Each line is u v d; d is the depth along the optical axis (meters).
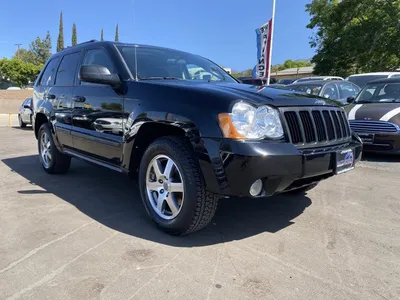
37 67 51.44
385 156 6.96
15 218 3.44
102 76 3.36
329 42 27.72
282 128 2.74
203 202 2.81
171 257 2.67
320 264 2.60
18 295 2.18
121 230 3.17
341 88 9.66
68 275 2.41
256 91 3.00
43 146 5.36
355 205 3.93
